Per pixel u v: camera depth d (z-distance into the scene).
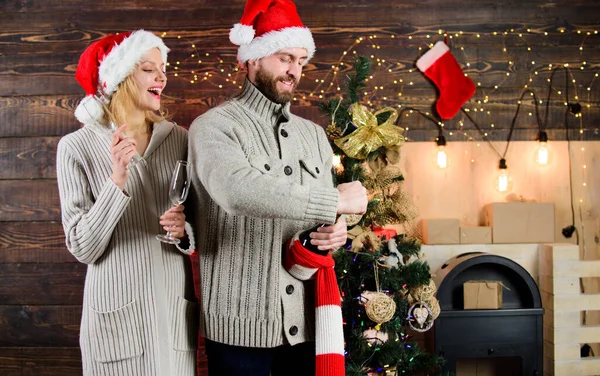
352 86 2.40
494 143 3.09
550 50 3.11
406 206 2.41
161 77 1.72
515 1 3.10
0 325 3.05
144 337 1.59
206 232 1.55
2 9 3.08
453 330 2.63
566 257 2.82
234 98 1.63
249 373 1.53
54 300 3.05
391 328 2.34
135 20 3.07
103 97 1.70
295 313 1.54
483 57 3.10
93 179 1.62
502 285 2.66
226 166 1.36
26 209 3.05
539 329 2.65
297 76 1.60
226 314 1.51
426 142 3.07
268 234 1.51
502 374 3.01
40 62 3.07
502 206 2.95
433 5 3.09
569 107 3.10
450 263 2.76
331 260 1.56
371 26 3.08
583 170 3.10
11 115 3.07
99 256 1.58
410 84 3.07
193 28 3.06
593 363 2.82
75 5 3.07
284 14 1.59
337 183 2.30
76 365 3.04
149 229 1.63
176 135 1.77
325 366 1.50
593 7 3.11
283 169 1.54
